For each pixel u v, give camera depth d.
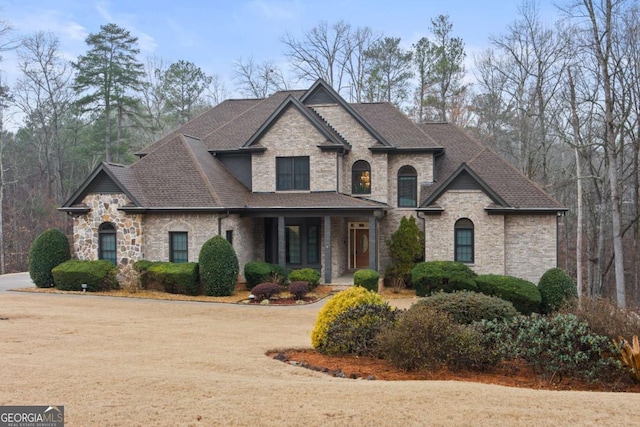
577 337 11.40
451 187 26.34
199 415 7.68
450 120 55.09
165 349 12.72
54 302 21.52
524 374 11.76
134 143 63.75
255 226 29.81
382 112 31.94
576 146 30.17
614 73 29.12
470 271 24.25
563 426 7.52
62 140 60.84
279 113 28.55
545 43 51.44
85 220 26.02
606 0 28.44
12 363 10.52
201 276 24.06
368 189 29.27
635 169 32.81
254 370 10.86
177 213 25.47
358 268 30.77
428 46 55.44
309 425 7.40
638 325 12.12
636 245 38.50
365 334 12.90
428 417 7.75
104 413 7.69
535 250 26.41
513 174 28.09
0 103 47.88
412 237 27.16
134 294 24.02
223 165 29.94
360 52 56.34
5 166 58.50
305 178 28.53
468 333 11.70
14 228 52.19
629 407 8.34
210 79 67.75
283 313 20.33
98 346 12.91
